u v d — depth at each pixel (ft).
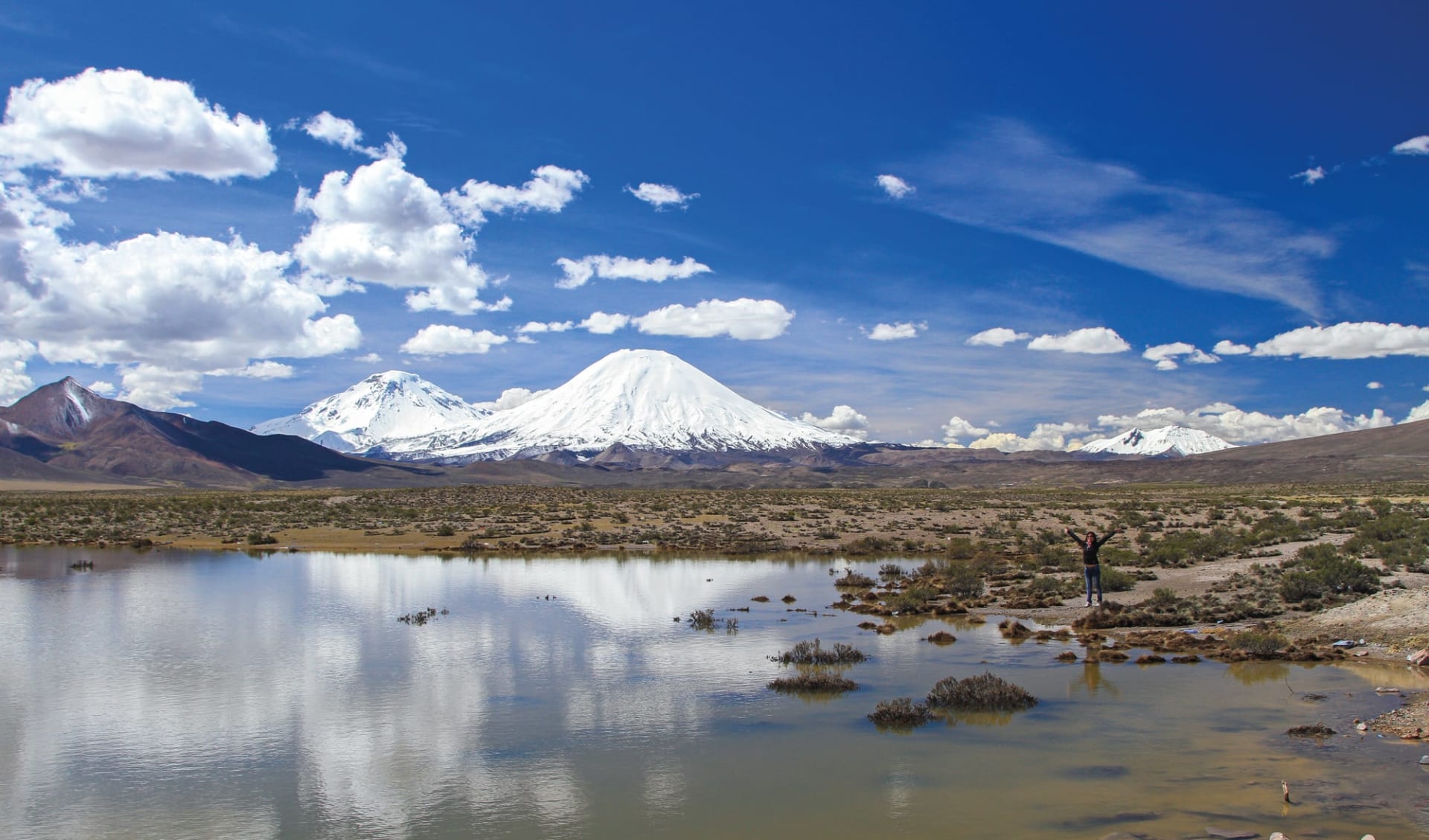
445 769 55.06
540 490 501.56
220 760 56.90
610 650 88.33
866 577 147.13
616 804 49.29
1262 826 44.29
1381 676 73.51
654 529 251.60
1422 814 45.16
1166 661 80.84
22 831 46.70
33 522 257.55
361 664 82.48
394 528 250.78
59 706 68.54
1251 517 255.29
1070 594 120.78
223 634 96.53
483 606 115.85
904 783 51.49
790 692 71.82
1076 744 57.67
